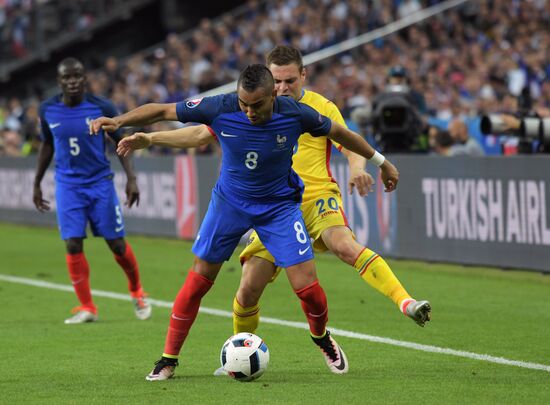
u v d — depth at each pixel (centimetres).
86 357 2523
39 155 3284
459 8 7444
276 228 2148
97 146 3158
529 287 3594
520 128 3788
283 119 2078
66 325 3052
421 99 4588
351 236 2241
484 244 3925
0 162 7050
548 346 2586
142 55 9181
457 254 4053
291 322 3027
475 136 5016
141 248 5297
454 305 3281
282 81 2234
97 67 9931
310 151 2302
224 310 3303
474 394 2031
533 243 3712
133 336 2836
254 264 2239
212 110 2086
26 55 9956
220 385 2148
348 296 3538
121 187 5994
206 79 7312
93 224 3152
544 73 6194
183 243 5441
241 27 8531
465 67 6606
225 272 4316
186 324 2206
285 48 2248
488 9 7106
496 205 3850
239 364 2169
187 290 2189
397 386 2119
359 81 6594
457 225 4041
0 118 8600
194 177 5356
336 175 4631
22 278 4238
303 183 2233
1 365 2430
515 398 1991
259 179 2122
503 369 2300
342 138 2144
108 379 2238
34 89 9850
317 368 2338
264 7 8788
